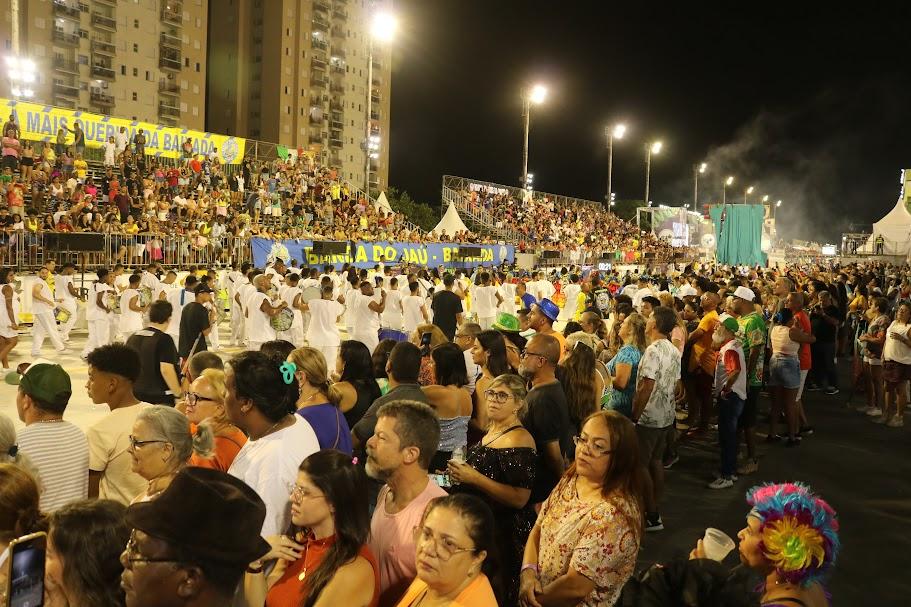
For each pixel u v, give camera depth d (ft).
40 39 212.02
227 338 57.98
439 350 16.63
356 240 84.58
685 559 7.19
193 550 5.47
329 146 307.78
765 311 45.19
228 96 293.84
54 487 12.67
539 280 75.51
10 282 41.06
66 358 45.27
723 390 24.99
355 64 316.60
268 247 78.18
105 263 66.33
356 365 17.83
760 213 160.25
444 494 10.91
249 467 11.04
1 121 78.54
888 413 35.24
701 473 26.96
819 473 26.94
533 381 16.14
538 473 15.39
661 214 180.45
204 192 90.89
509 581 12.80
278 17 283.38
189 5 252.42
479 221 147.74
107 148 85.20
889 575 18.30
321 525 9.40
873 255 190.08
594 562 10.39
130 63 235.81
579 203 190.19
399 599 10.19
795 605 8.00
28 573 6.75
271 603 9.70
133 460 11.35
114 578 7.97
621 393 21.97
